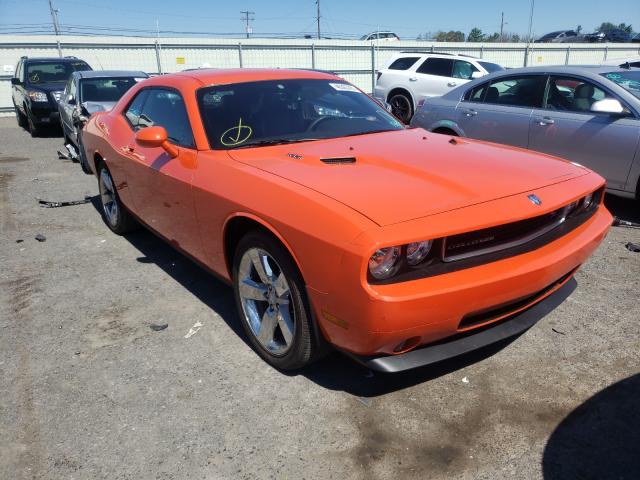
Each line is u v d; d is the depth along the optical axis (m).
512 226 2.46
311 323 2.58
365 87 25.12
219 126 3.41
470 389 2.73
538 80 5.96
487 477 2.18
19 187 7.46
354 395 2.71
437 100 7.05
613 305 3.55
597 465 2.22
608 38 37.28
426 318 2.21
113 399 2.74
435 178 2.65
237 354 3.12
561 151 5.63
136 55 21.28
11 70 19.03
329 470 2.24
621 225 5.13
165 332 3.38
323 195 2.45
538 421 2.48
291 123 3.59
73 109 9.02
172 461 2.32
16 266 4.54
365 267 2.11
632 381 2.75
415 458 2.29
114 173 4.65
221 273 3.27
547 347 3.08
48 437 2.49
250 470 2.26
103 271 4.39
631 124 5.06
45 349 3.23
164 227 3.87
